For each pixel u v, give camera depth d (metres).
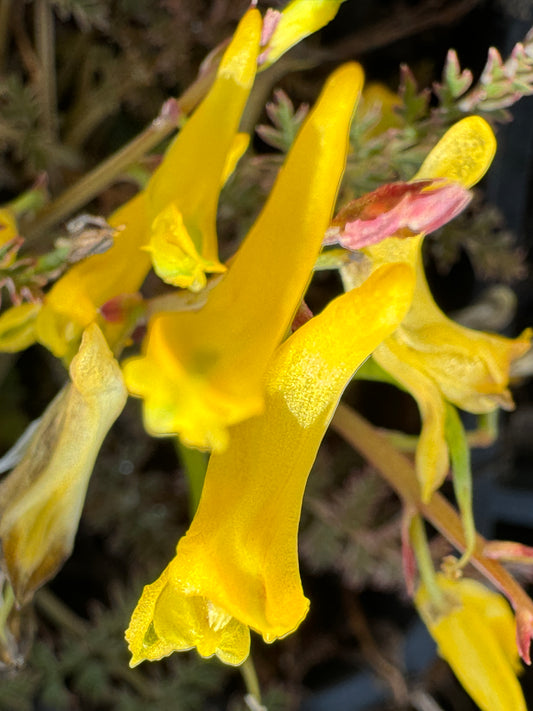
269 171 0.05
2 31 0.05
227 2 0.05
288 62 0.05
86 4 0.05
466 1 0.05
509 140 0.05
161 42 0.05
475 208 0.05
